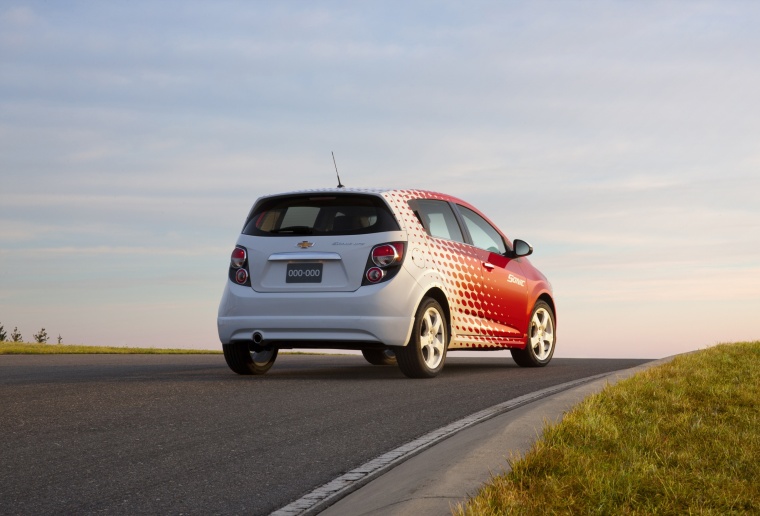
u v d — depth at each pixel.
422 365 8.77
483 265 9.88
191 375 9.35
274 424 5.95
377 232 8.61
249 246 8.88
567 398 6.11
